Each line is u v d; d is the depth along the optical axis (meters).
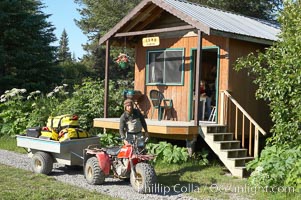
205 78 13.72
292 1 8.99
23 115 15.27
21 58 20.75
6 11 21.09
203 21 10.66
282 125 8.41
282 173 7.41
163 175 9.18
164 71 12.92
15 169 9.46
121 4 31.28
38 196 6.92
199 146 11.43
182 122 11.70
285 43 8.53
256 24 13.38
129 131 8.37
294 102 8.15
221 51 11.63
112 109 14.26
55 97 16.80
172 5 11.42
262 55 9.14
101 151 8.45
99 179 8.24
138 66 13.69
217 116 11.59
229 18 12.87
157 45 12.22
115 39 13.41
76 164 9.13
